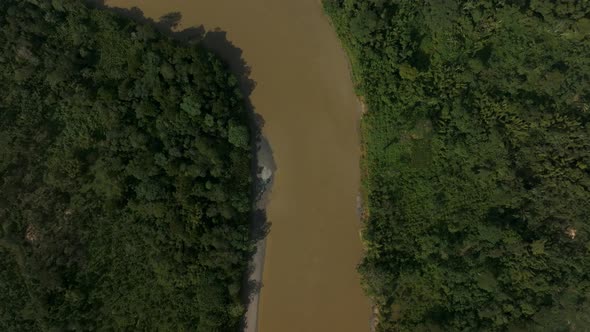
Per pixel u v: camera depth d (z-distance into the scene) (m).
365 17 74.56
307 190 76.44
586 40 76.31
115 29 77.12
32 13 75.81
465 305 69.50
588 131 71.50
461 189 73.44
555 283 68.56
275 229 75.56
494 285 68.56
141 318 70.06
